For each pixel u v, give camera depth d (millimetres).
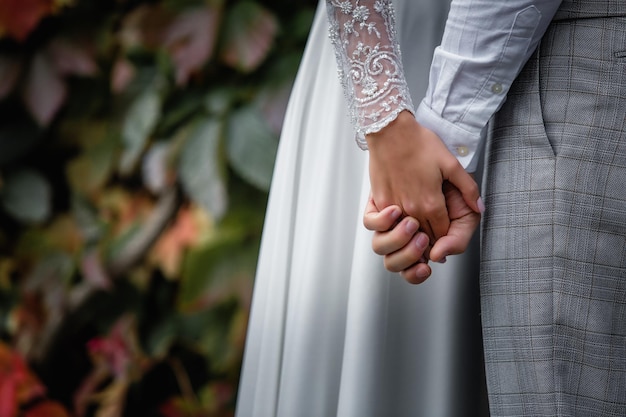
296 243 1681
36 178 2604
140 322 2498
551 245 1350
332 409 1605
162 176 2422
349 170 1641
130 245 2467
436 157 1398
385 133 1406
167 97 2451
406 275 1447
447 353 1582
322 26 1712
